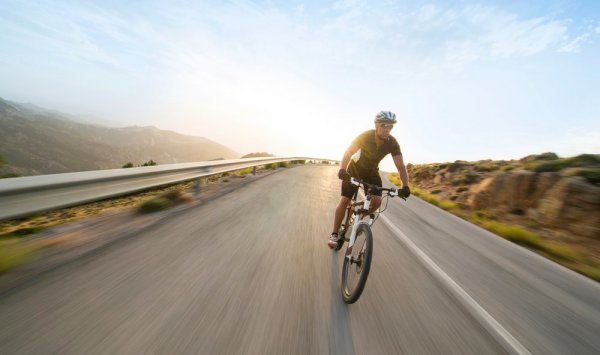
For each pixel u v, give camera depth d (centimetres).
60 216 555
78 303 225
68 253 316
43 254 309
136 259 314
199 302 243
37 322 198
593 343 276
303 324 230
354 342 219
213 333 205
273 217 558
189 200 623
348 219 391
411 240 555
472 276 407
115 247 342
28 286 243
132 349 181
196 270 302
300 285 296
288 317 237
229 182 963
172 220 470
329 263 365
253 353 190
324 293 287
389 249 479
